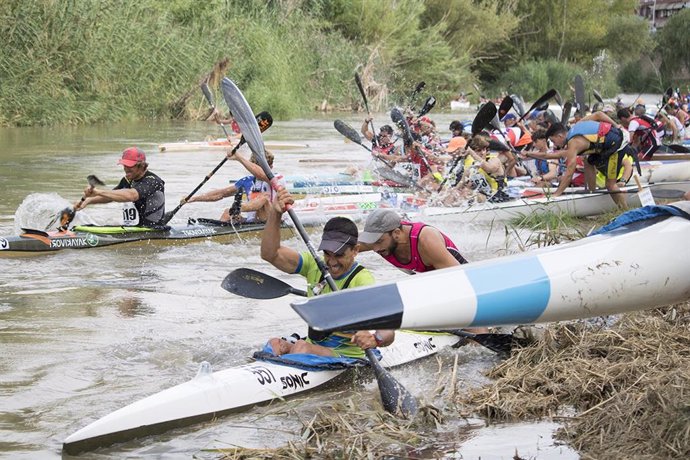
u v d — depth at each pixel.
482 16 76.25
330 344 8.66
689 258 6.81
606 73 81.00
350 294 5.93
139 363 8.84
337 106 56.22
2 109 37.09
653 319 9.04
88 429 6.79
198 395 7.43
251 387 7.75
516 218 17.22
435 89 68.38
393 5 66.00
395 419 7.38
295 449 6.72
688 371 7.29
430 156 20.69
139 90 41.91
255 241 15.46
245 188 15.83
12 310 10.77
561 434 7.04
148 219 14.80
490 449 6.78
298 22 54.69
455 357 8.85
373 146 23.55
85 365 8.74
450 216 16.84
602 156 17.84
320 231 16.39
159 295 11.65
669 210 6.98
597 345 8.61
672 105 35.62
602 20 85.94
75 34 38.75
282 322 10.46
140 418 7.05
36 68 37.75
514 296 6.27
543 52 85.75
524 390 7.86
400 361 8.89
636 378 7.62
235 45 46.19
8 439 6.96
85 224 15.49
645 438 6.50
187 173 24.42
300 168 26.28
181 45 43.25
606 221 17.20
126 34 40.88
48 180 21.83
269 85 48.25
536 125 24.61
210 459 6.68
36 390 8.03
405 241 9.00
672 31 83.56
